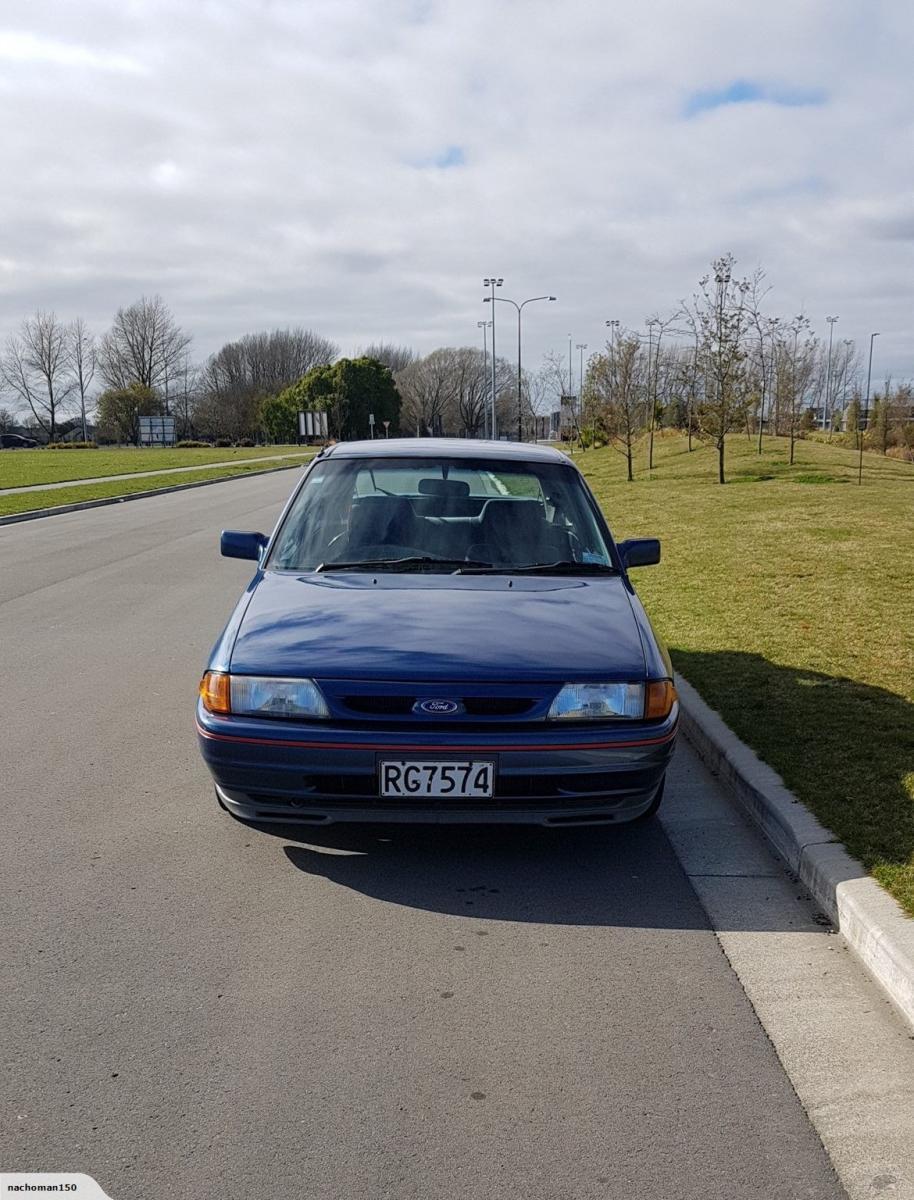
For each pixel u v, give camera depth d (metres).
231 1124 2.31
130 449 81.75
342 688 3.35
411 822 3.38
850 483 20.52
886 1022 2.76
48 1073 2.49
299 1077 2.48
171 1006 2.79
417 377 96.25
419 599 3.92
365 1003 2.81
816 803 3.98
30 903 3.39
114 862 3.72
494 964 3.03
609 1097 2.42
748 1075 2.51
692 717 5.28
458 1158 2.20
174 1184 2.12
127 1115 2.33
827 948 3.16
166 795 4.40
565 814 3.39
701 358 24.30
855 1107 2.40
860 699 5.50
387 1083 2.46
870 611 7.91
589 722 3.39
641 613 3.97
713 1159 2.21
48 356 97.94
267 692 3.40
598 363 33.03
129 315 100.31
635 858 3.81
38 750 5.01
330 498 4.75
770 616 7.86
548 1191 2.11
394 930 3.23
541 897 3.48
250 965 3.01
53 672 6.60
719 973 3.00
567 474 5.02
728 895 3.52
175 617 8.50
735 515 15.15
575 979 2.95
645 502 18.16
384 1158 2.20
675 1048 2.62
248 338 109.50
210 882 3.56
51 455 60.22
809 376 44.97
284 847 3.86
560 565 4.38
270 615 3.80
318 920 3.29
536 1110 2.37
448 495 4.75
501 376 95.00
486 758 3.28
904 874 3.34
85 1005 2.79
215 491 26.62
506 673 3.37
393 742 3.27
